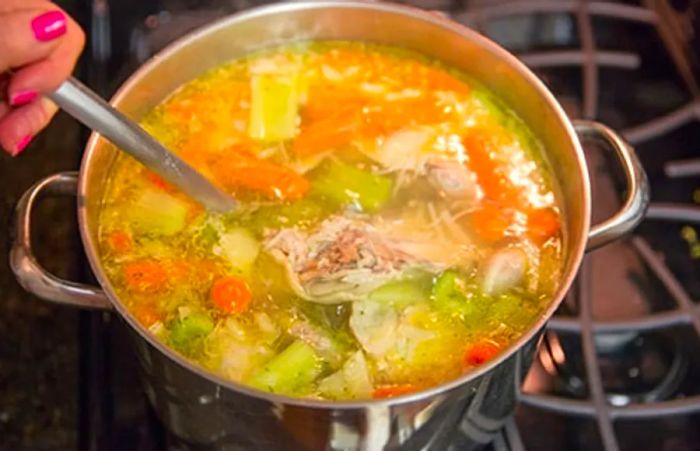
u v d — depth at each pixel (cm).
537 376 87
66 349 97
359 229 80
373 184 83
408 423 71
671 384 88
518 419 85
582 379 87
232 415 71
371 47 89
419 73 88
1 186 105
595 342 88
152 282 78
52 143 107
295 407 68
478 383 71
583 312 88
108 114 73
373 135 85
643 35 106
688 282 93
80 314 87
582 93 102
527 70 83
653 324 88
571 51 103
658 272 91
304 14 87
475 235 81
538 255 80
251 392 68
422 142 85
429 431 73
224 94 87
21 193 105
